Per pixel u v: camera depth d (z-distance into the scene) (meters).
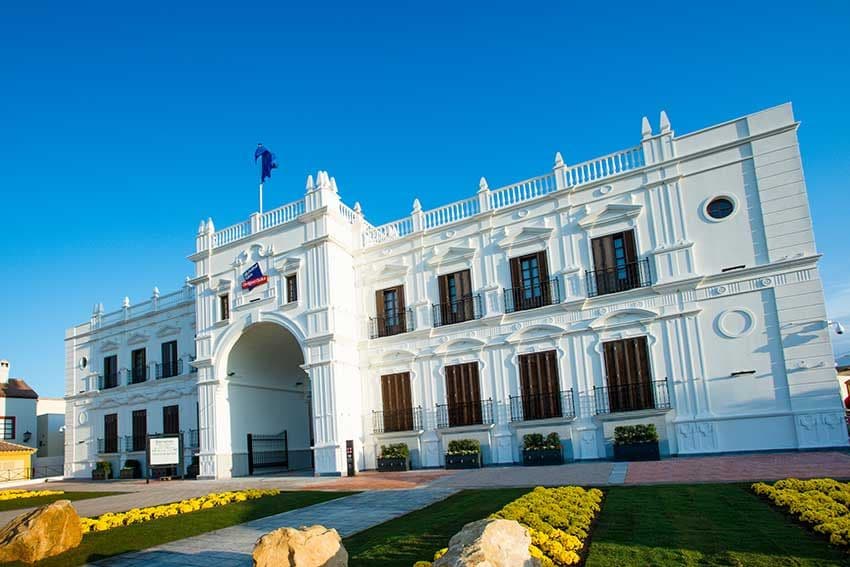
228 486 21.77
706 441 18.98
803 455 16.70
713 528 8.64
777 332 18.58
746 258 19.34
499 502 12.40
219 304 28.72
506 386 22.75
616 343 20.92
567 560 7.36
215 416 27.39
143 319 35.59
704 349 19.52
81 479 35.62
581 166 22.75
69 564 9.62
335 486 19.08
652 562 7.18
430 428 24.06
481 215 24.31
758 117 19.78
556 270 22.53
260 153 29.64
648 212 21.09
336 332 24.91
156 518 13.62
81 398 37.97
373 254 26.92
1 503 20.16
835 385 17.58
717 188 20.12
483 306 23.77
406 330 25.44
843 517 8.24
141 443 34.19
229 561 9.38
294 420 31.84
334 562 7.18
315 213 26.11
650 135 21.44
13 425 45.44
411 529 10.25
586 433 20.94
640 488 12.87
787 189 19.05
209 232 29.78
